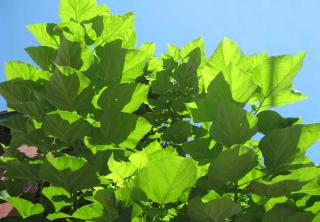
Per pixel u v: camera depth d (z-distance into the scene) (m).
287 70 1.70
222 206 1.42
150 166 1.45
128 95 1.86
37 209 1.86
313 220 1.59
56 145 1.94
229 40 1.72
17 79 2.13
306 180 1.47
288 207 1.54
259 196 1.64
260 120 1.73
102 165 1.83
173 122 2.22
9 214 2.62
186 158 1.43
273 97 1.72
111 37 2.20
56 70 1.82
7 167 1.92
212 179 1.52
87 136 1.89
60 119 1.79
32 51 2.19
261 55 1.89
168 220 1.62
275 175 1.59
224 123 1.57
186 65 2.21
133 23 2.21
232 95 1.63
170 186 1.48
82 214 1.69
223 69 1.62
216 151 1.67
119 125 1.83
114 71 2.01
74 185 1.73
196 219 1.47
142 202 1.50
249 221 1.54
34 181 2.07
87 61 2.02
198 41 2.39
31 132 1.97
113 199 1.50
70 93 1.87
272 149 1.57
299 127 1.55
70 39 2.06
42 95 1.88
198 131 2.05
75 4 2.28
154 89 2.23
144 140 2.18
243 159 1.48
